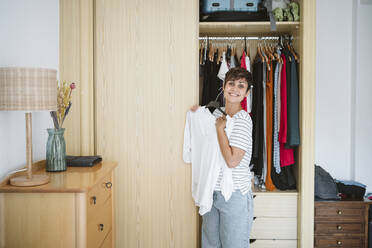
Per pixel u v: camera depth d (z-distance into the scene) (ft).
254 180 9.48
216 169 6.68
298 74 8.67
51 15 7.29
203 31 9.27
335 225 8.87
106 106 8.02
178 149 8.00
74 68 7.79
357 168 10.55
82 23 7.72
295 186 9.05
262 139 8.77
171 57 7.97
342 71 10.69
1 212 4.92
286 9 8.64
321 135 10.75
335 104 10.73
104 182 6.14
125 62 7.98
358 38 10.41
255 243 8.75
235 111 6.84
